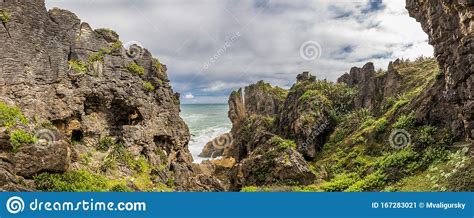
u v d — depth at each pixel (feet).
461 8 80.79
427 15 102.32
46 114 83.35
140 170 94.27
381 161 108.06
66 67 89.40
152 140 107.24
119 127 99.86
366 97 184.55
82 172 73.92
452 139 92.89
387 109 155.33
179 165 113.09
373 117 162.91
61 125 87.61
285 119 188.24
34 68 81.92
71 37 92.68
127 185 82.12
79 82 91.35
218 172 171.94
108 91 95.81
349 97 193.88
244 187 110.01
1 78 75.25
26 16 80.84
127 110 102.17
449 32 91.76
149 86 109.09
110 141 95.14
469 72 82.33
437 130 101.24
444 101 101.96
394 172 96.58
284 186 106.52
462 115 87.61
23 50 79.46
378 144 128.47
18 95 77.05
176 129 123.85
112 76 97.76
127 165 92.12
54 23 88.58
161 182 95.96
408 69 180.04
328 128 176.04
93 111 95.96
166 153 116.06
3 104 69.31
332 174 121.19
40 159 63.10
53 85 86.22
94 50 97.30
